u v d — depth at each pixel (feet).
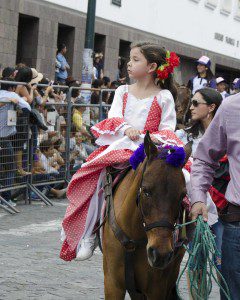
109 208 17.99
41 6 69.72
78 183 19.47
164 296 17.42
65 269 27.20
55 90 46.50
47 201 42.47
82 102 47.75
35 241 31.99
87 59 56.59
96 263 28.53
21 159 41.06
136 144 18.81
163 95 19.30
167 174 15.64
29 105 40.29
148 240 15.70
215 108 22.74
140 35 89.10
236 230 16.16
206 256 16.11
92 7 56.24
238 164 16.17
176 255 17.01
